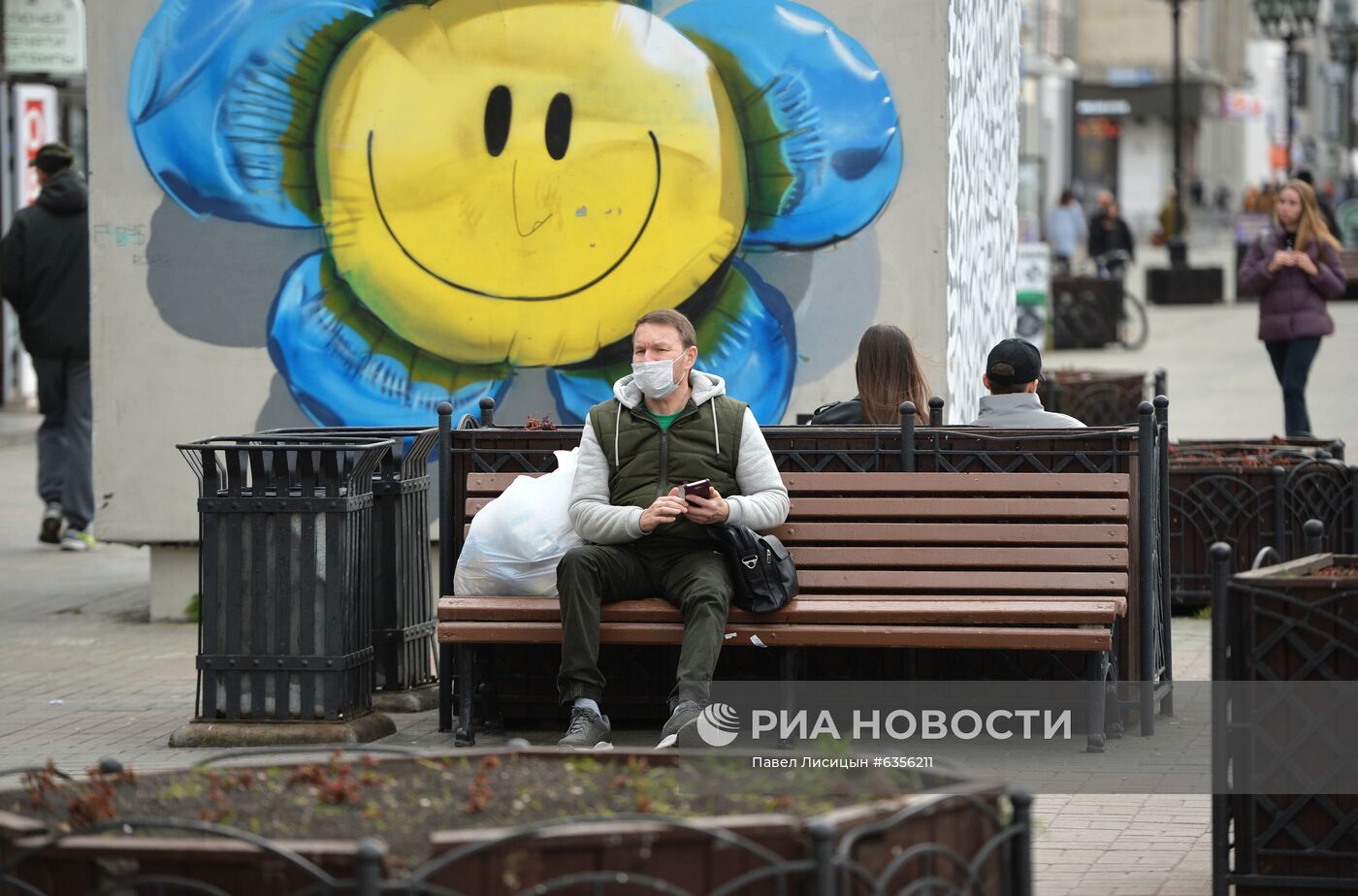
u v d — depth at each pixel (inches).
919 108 1169.4
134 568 1487.5
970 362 1285.7
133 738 893.2
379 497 948.6
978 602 837.2
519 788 503.8
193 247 1232.8
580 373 1218.0
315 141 1221.7
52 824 486.0
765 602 825.5
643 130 1198.9
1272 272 1614.2
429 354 1226.6
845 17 1173.1
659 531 840.9
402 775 528.4
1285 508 1202.6
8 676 1066.7
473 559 870.4
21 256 1525.6
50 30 2032.5
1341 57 6993.1
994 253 1438.2
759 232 1192.2
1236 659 602.9
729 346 1200.8
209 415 1237.7
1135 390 1797.5
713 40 1187.9
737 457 855.1
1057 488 864.3
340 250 1226.0
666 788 498.9
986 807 466.0
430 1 1208.8
